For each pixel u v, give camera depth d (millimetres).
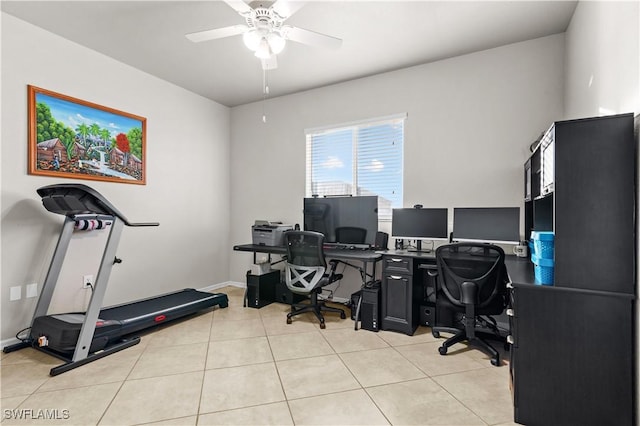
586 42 2172
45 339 2354
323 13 2518
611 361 1527
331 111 3982
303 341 2750
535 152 2334
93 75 3117
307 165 4199
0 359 2359
